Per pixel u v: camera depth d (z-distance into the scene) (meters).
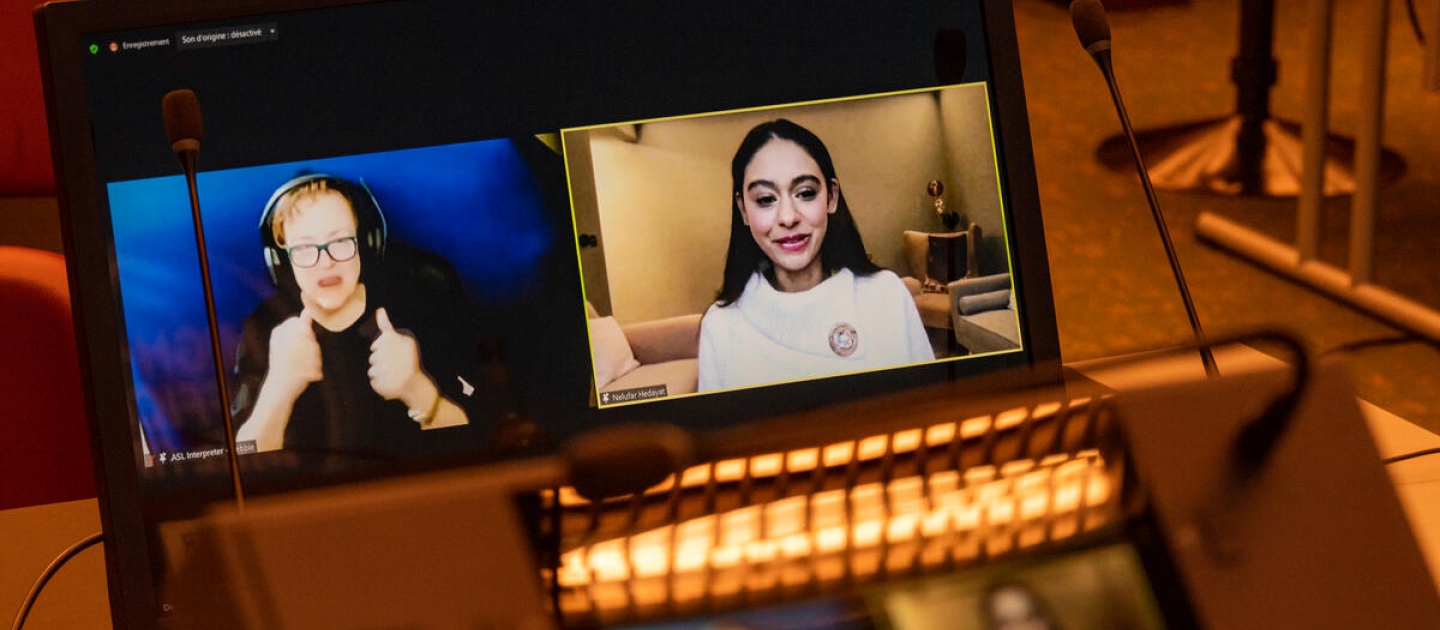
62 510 1.15
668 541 0.45
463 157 0.93
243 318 0.91
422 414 0.92
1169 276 2.78
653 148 0.95
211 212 0.91
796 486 0.46
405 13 0.93
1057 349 0.96
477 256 0.93
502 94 0.94
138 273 0.91
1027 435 0.47
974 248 0.96
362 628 0.43
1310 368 0.50
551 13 0.94
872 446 0.47
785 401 0.95
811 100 0.96
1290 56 3.69
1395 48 3.62
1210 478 0.48
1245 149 3.21
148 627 0.87
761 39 0.96
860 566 0.45
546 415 0.93
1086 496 0.47
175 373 0.91
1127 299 2.71
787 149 0.95
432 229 0.93
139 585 0.88
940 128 0.96
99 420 0.90
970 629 0.44
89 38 0.91
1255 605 0.46
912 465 0.47
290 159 0.92
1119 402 0.48
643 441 0.46
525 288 0.93
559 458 0.47
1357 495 0.48
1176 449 0.48
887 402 0.49
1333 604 0.47
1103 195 3.09
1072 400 0.48
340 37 0.93
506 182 0.93
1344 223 2.96
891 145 0.96
